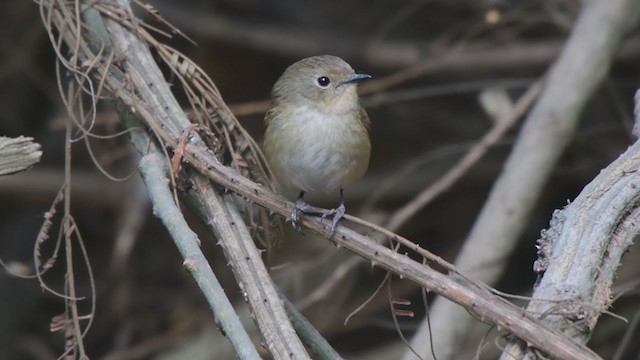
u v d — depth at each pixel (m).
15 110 14.01
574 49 10.35
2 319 13.19
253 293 5.96
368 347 13.12
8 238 13.85
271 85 14.22
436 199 14.14
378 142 14.28
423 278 5.68
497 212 9.86
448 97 14.26
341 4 14.63
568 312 5.43
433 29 14.40
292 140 8.03
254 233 7.20
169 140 6.60
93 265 13.73
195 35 13.70
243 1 14.55
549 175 10.03
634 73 13.58
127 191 12.88
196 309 13.09
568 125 10.06
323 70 8.06
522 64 13.38
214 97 7.04
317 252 12.63
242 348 5.43
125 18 7.12
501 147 14.06
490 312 5.44
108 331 13.42
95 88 7.23
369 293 13.09
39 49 13.73
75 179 13.27
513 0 13.15
